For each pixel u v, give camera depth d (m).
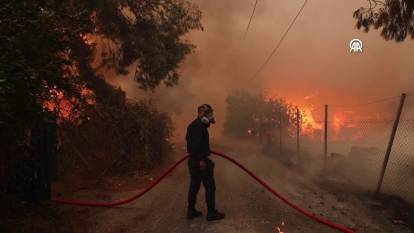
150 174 10.84
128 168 10.82
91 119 11.16
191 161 6.59
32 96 5.14
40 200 7.05
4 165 6.48
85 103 8.10
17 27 4.97
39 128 7.05
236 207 7.40
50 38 5.53
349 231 5.88
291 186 9.47
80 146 10.91
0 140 5.73
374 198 8.00
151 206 7.53
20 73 4.70
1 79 4.29
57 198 7.88
